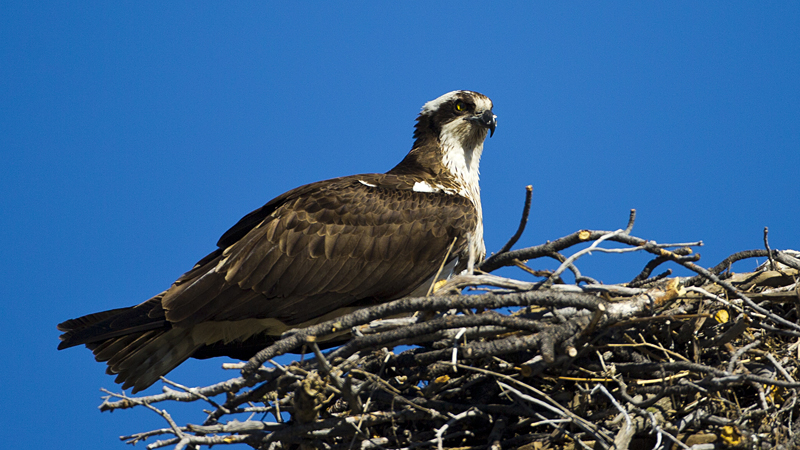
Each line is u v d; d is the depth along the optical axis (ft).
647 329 34.65
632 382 33.40
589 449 30.96
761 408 32.17
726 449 31.40
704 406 32.91
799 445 31.58
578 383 33.96
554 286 34.37
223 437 32.73
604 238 34.30
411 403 33.35
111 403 32.17
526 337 31.45
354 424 32.17
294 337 32.09
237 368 32.83
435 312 33.37
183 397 33.55
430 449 34.19
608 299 33.86
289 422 34.40
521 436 34.04
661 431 30.40
